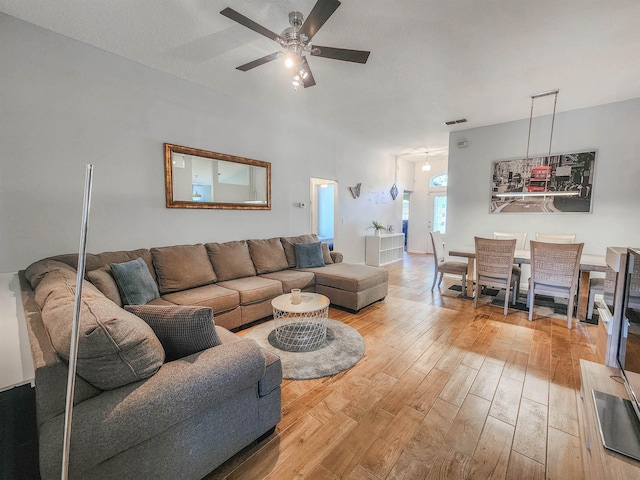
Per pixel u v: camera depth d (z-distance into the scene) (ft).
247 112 13.12
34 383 3.17
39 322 4.24
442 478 4.47
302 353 8.29
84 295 4.39
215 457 4.33
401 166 26.45
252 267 12.13
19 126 7.68
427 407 6.10
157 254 9.71
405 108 13.67
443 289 15.34
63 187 8.41
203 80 11.02
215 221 12.26
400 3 6.76
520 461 4.78
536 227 15.11
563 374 7.30
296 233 16.05
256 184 13.70
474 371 7.45
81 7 7.06
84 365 3.28
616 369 5.28
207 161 11.76
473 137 16.80
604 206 13.41
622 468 3.22
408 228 29.63
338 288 11.90
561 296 10.24
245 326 10.16
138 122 9.82
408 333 9.73
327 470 4.62
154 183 10.32
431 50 8.73
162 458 3.75
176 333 4.44
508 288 11.33
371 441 5.20
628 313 4.62
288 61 7.04
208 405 4.03
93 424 3.11
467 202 17.16
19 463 3.64
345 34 7.97
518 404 6.20
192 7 7.04
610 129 13.05
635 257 4.43
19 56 7.60
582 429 5.11
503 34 7.93
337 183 19.25
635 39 8.10
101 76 8.96
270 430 5.30
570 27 7.60
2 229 7.55
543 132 14.65
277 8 7.06
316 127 16.87
